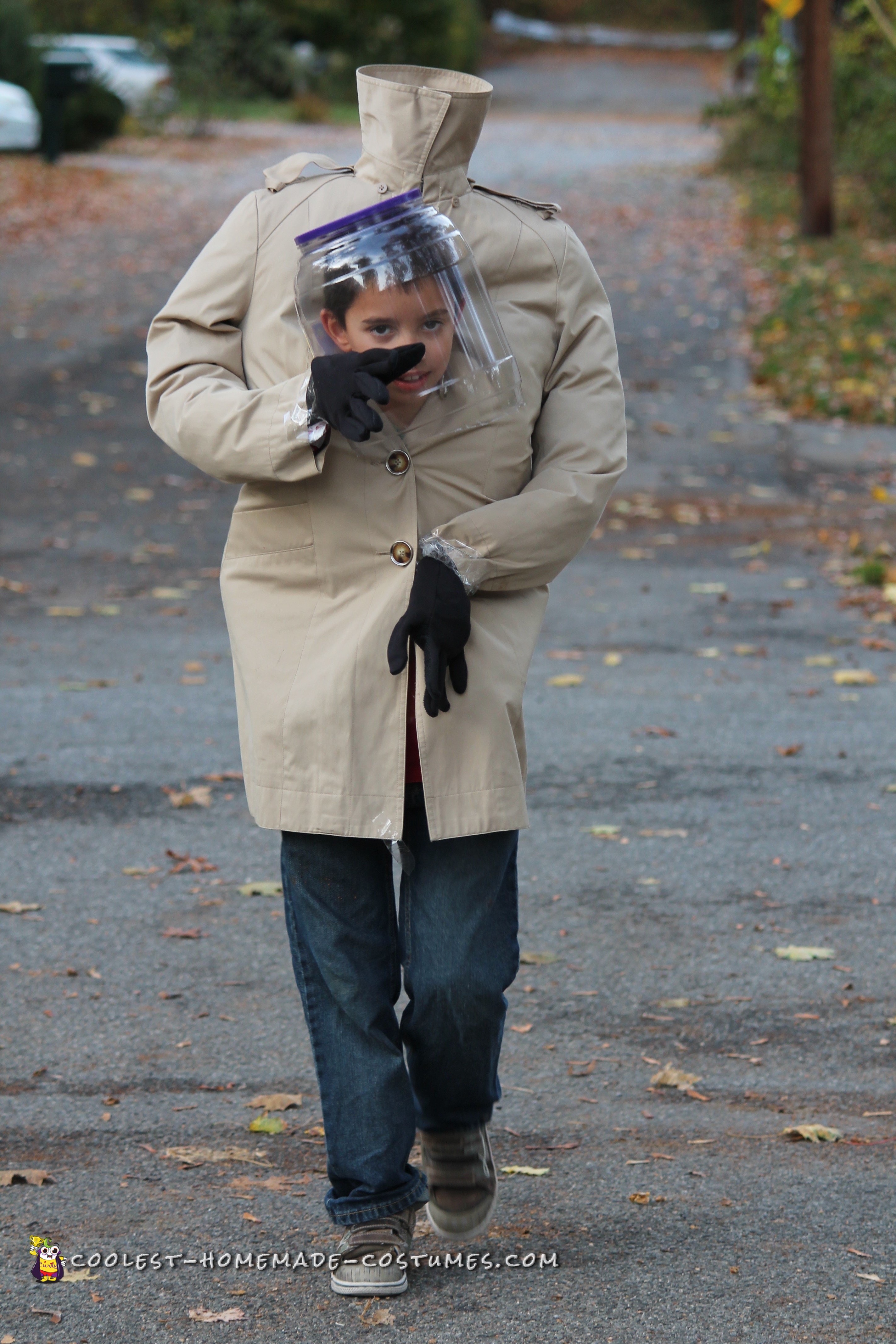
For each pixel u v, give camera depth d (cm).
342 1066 743
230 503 2969
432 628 692
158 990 1127
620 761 1628
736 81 11875
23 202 6519
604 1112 961
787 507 2900
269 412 687
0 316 4606
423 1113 771
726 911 1273
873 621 2195
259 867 1366
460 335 698
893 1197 852
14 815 1470
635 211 6538
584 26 18738
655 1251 796
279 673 728
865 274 4997
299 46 12700
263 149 8969
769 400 3728
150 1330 723
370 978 739
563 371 748
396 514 716
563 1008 1107
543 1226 824
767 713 1792
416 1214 784
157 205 6688
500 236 730
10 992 1120
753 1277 769
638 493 2995
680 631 2153
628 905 1284
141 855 1387
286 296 722
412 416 711
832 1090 991
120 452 3306
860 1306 742
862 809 1495
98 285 5081
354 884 734
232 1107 962
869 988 1141
